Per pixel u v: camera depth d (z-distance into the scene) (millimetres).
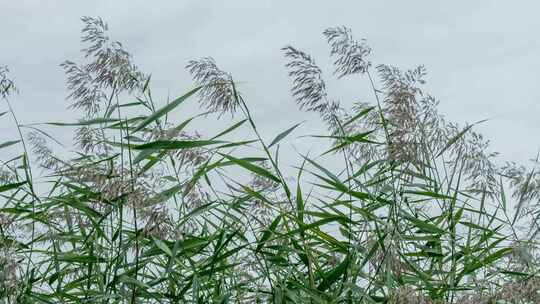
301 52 3436
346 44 3461
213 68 3240
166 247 2980
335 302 3068
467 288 3236
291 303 3096
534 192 3396
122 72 3381
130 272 3104
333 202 3270
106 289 3098
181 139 3285
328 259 3205
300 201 3254
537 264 3191
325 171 3217
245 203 3357
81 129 3430
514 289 3010
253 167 3199
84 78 3471
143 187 3041
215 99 3199
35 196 3281
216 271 3121
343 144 3359
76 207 3172
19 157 3338
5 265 3027
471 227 3398
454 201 3432
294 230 3117
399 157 3271
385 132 3352
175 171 3266
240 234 3100
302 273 3193
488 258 3271
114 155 3201
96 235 3264
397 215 3188
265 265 3133
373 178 3361
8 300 3021
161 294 3090
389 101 3359
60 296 3176
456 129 3459
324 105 3439
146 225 2998
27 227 3246
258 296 3121
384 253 3055
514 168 3477
